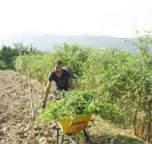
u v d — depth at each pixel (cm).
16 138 986
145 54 982
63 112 801
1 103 1446
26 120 1146
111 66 1052
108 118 1089
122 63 1027
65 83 977
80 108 811
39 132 996
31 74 2452
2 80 2328
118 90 995
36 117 1127
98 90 1041
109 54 1190
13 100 1524
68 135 827
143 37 998
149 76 920
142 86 916
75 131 830
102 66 1177
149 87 910
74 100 827
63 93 909
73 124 812
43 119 836
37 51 3444
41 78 2159
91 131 984
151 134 941
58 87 977
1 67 3644
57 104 836
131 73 955
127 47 1059
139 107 939
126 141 914
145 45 990
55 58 1752
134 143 907
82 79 1364
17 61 2992
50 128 1011
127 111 992
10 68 3678
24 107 1346
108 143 897
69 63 1555
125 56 1086
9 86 1992
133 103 966
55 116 809
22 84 2081
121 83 977
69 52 1656
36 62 2253
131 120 1005
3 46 3966
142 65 966
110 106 880
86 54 1594
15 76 2583
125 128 1041
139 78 934
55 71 962
